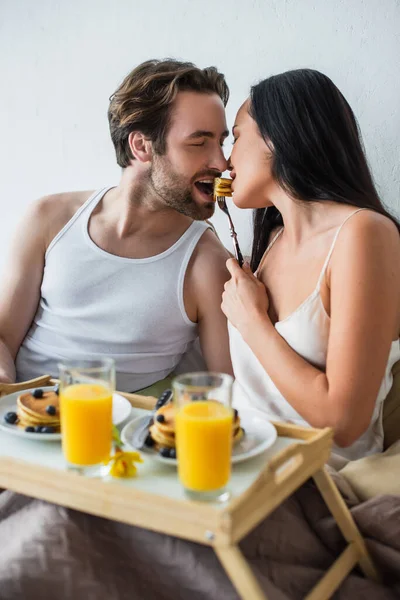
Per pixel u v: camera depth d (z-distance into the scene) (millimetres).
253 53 1956
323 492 1207
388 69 1795
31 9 2275
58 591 1071
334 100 1427
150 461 1128
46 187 2377
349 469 1391
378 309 1268
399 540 1207
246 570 917
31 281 1811
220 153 1661
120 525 1183
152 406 1334
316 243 1417
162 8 2062
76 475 1029
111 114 1746
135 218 1740
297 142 1404
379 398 1445
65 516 1154
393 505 1241
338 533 1249
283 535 1214
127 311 1733
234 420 1167
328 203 1422
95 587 1094
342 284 1292
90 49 2197
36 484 1062
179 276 1741
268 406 1447
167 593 1146
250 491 958
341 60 1847
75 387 1062
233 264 1503
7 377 1634
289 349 1340
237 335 1479
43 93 2312
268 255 1595
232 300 1462
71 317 1764
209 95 1661
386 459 1376
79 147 2279
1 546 1175
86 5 2178
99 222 1786
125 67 2148
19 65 2338
